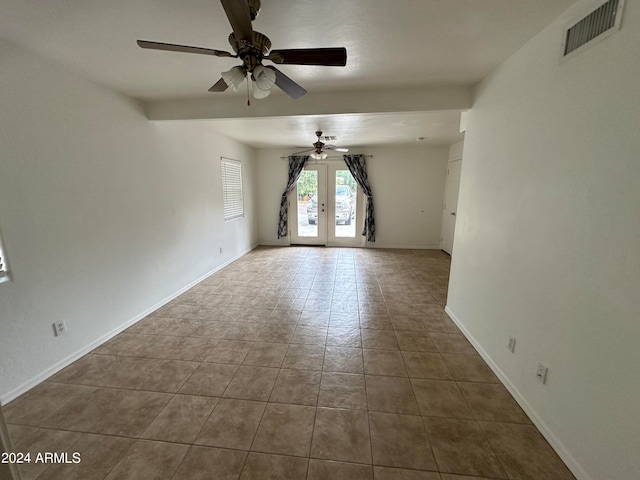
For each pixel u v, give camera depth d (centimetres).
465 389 200
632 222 112
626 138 115
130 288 289
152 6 144
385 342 260
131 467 145
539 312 168
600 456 127
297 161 630
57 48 187
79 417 175
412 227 639
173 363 228
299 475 141
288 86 187
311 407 184
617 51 119
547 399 160
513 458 150
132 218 289
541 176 167
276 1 139
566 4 143
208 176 438
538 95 171
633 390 112
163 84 252
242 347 251
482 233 239
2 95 178
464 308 275
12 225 186
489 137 229
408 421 173
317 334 274
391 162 617
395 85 257
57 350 218
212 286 405
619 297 118
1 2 138
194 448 155
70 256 226
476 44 184
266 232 674
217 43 183
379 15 153
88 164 239
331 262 532
